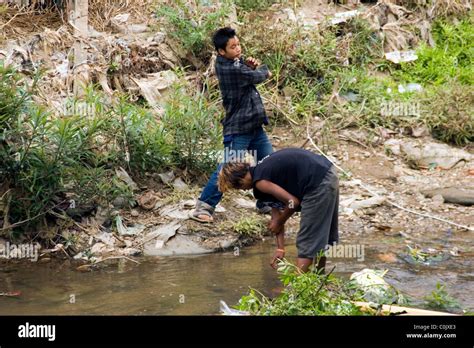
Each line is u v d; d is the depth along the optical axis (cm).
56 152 813
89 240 806
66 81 976
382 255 782
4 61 935
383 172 993
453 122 1059
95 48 1029
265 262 774
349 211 898
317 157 675
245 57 1091
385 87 1146
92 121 856
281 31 1124
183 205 857
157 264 771
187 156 910
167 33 1088
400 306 633
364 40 1191
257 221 849
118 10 1139
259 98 827
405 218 889
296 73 1115
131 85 1025
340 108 1080
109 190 836
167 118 914
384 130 1070
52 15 1128
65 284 716
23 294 690
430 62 1199
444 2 1316
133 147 883
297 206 660
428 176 992
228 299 674
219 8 1113
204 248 808
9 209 805
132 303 664
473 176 991
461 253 790
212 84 1053
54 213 813
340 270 739
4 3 1128
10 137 814
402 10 1273
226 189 679
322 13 1240
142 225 831
